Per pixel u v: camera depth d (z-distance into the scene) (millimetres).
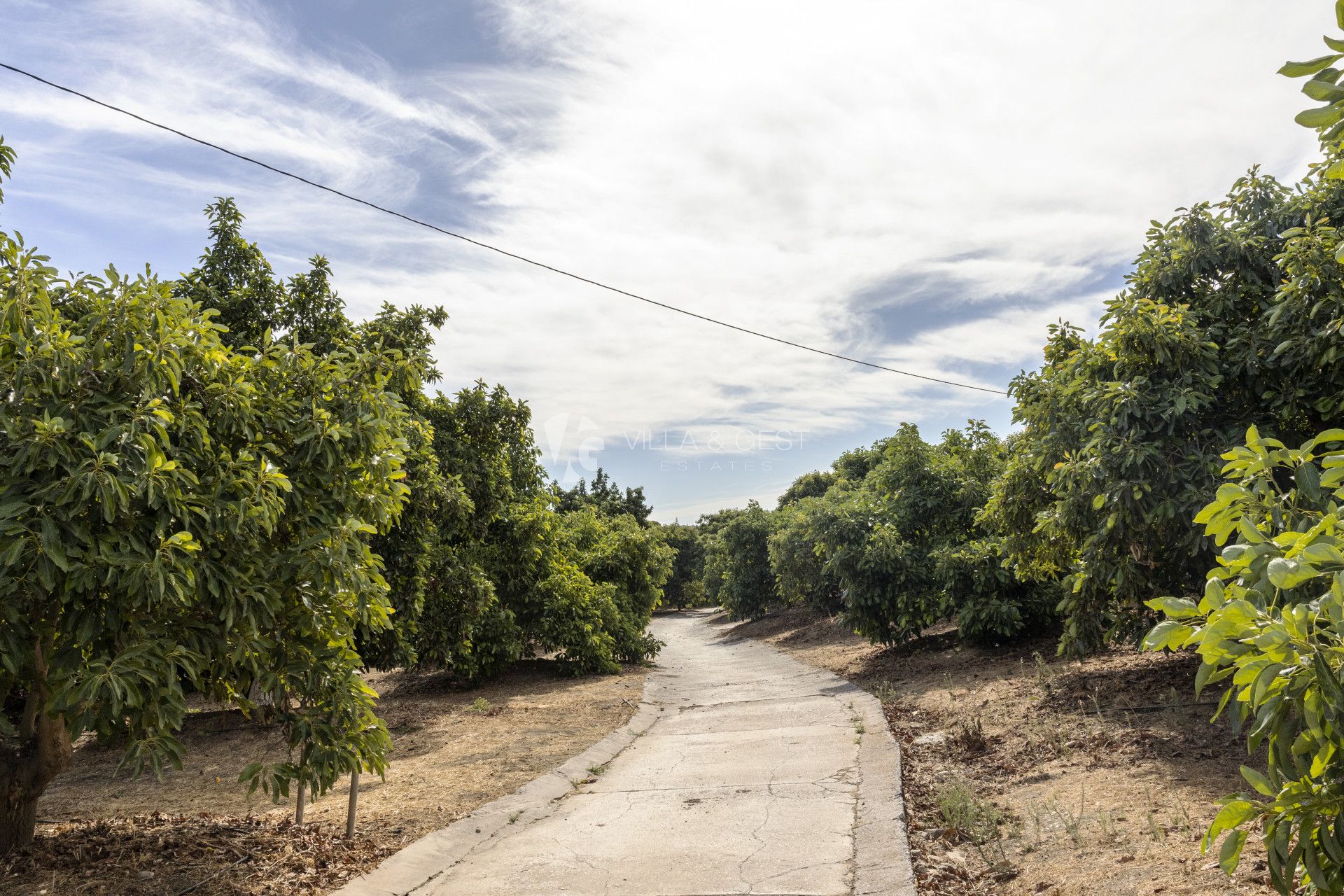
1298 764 1997
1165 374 7930
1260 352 7562
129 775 9023
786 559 24984
